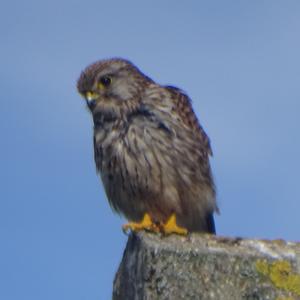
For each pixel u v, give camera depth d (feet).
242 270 23.72
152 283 24.48
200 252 24.18
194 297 23.88
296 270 23.61
